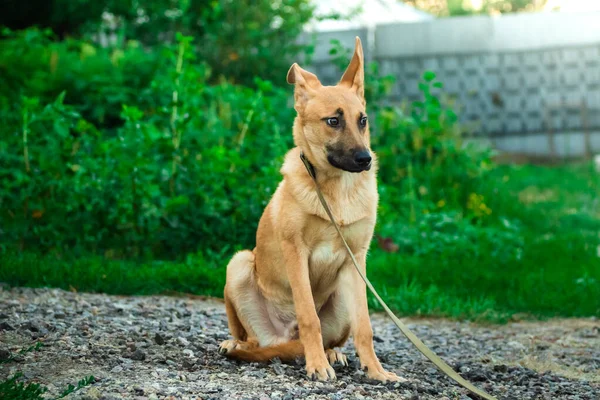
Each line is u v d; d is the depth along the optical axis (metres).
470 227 9.46
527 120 18.56
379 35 17.86
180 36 8.69
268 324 5.12
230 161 8.24
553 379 4.84
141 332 5.17
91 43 13.95
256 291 5.10
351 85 4.97
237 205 8.19
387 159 11.20
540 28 18.31
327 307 5.06
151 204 7.93
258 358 4.62
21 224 7.68
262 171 8.54
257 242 5.10
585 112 18.47
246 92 9.28
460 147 12.17
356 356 5.30
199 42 14.41
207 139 9.09
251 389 3.97
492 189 11.77
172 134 8.54
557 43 18.36
